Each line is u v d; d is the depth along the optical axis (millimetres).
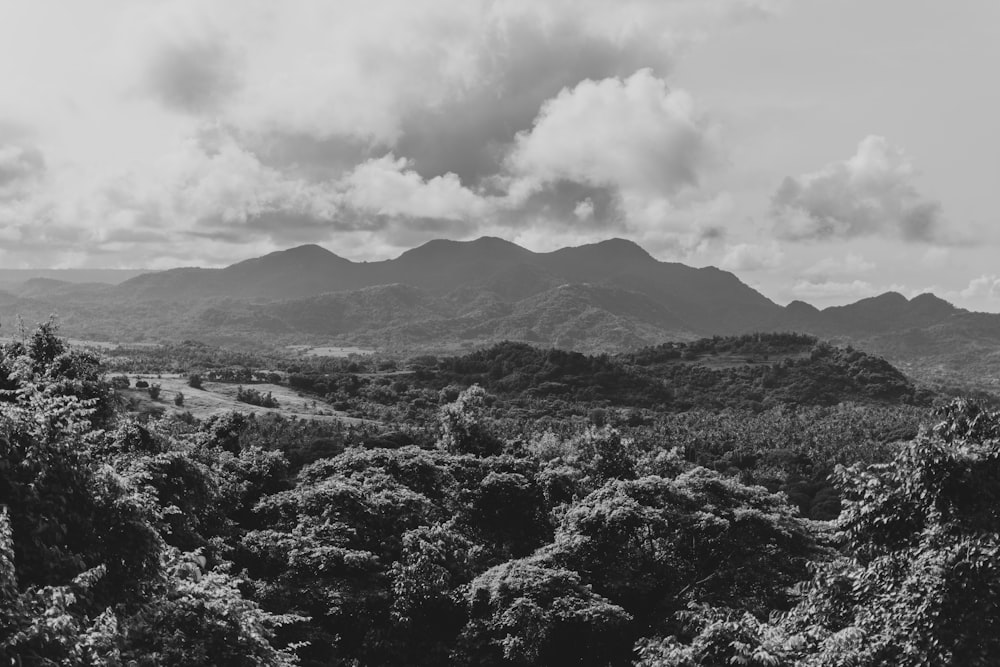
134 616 13812
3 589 10047
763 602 33125
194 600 14844
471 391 70312
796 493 111062
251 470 44062
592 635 27641
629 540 35438
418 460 47125
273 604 26953
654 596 34500
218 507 33938
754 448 163000
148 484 24688
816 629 15141
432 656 28766
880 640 13781
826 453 156375
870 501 15180
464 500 44250
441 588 30375
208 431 54812
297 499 36656
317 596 28266
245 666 14586
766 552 35062
